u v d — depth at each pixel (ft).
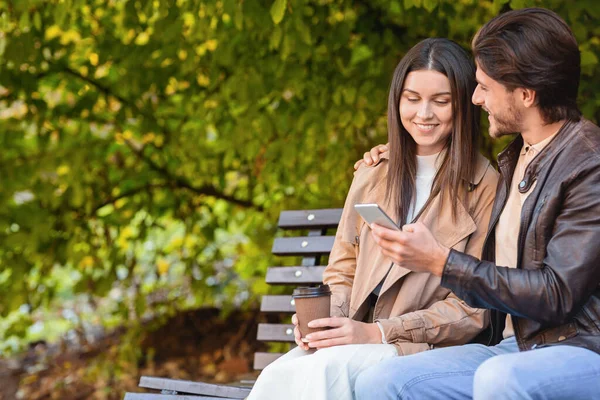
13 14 19.93
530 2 16.52
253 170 24.29
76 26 22.22
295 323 12.64
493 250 12.00
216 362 27.22
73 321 31.55
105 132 24.89
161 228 24.98
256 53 20.42
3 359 29.66
